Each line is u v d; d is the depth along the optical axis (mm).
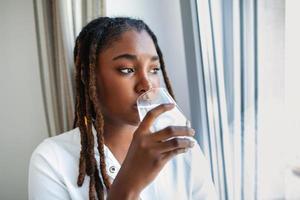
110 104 608
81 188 637
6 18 1331
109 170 633
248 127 871
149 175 425
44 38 1181
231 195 933
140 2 1192
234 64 887
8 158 1380
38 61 1282
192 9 1021
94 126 671
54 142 688
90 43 631
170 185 682
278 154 835
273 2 794
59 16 1120
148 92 510
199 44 1010
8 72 1348
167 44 1200
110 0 1171
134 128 667
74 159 666
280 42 794
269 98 826
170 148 403
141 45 592
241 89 872
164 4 1191
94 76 614
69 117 1161
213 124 973
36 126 1369
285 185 838
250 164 878
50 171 642
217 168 971
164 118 465
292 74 792
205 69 973
